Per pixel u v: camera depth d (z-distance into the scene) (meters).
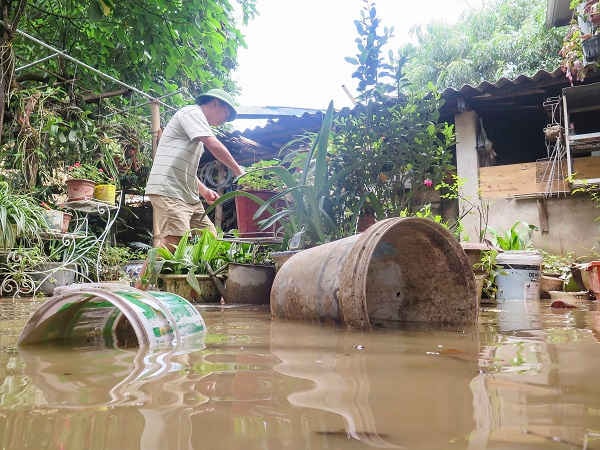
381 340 1.36
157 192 3.83
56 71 6.82
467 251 3.15
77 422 0.56
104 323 1.57
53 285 4.95
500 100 6.71
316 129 8.34
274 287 2.28
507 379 0.82
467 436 0.52
